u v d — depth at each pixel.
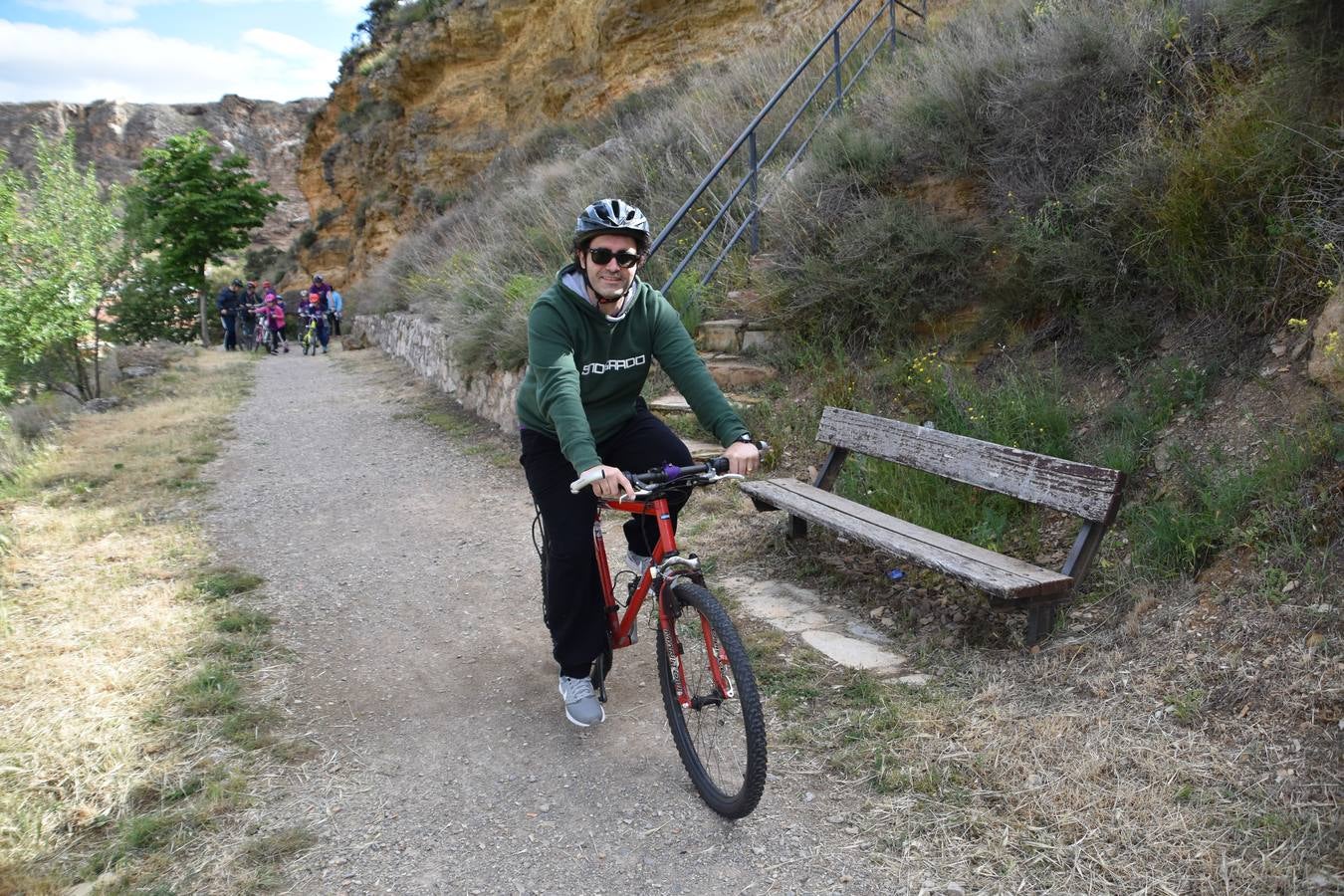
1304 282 4.21
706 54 16.50
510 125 22.81
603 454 3.37
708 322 7.46
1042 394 4.98
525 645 4.29
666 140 11.32
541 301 3.07
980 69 7.13
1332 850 2.32
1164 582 3.61
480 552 5.60
